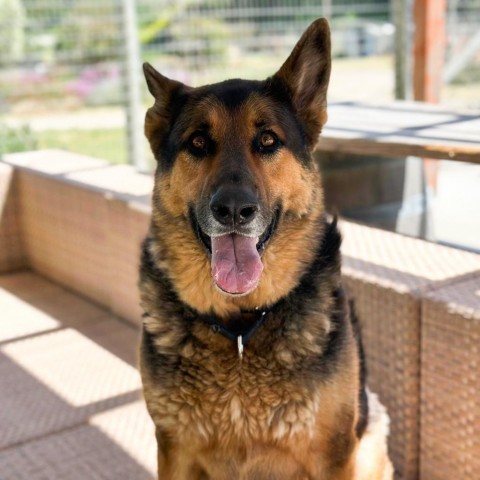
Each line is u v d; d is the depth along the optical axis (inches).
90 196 60.7
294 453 36.3
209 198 35.9
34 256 72.4
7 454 43.9
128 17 97.0
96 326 59.6
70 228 64.6
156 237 38.5
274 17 137.2
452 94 141.6
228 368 35.7
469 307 37.5
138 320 58.5
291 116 38.9
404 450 41.3
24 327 59.8
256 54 139.0
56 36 130.1
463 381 38.1
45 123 138.9
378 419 39.8
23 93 136.9
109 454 43.8
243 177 35.9
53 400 49.1
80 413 47.6
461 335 37.8
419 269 42.3
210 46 136.6
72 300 64.9
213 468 37.2
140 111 100.4
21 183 71.2
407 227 63.2
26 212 71.7
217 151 37.4
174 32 138.0
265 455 36.6
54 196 65.9
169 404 36.1
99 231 60.7
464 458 38.9
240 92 38.3
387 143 50.4
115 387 50.4
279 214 37.2
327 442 36.1
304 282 37.1
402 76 89.6
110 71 142.9
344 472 36.4
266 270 36.4
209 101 38.1
